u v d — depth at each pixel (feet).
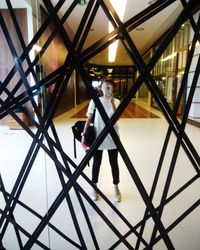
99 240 5.42
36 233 3.02
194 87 2.66
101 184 8.44
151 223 5.67
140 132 17.53
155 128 19.15
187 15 2.36
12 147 13.01
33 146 2.84
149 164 10.48
